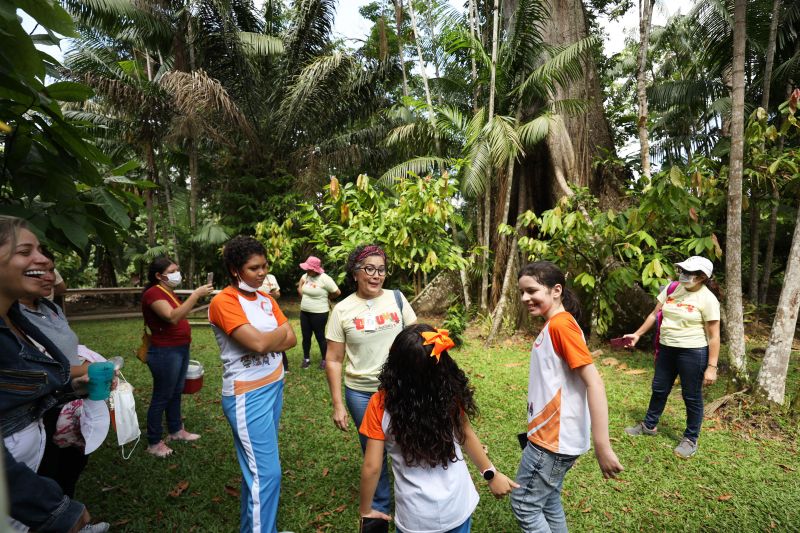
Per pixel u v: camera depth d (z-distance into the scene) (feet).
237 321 7.18
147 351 11.44
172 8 36.96
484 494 10.19
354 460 11.69
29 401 5.07
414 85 49.01
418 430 5.24
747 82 36.68
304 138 46.09
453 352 23.94
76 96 6.95
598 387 6.30
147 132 37.40
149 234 42.39
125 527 8.81
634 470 11.28
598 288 22.49
